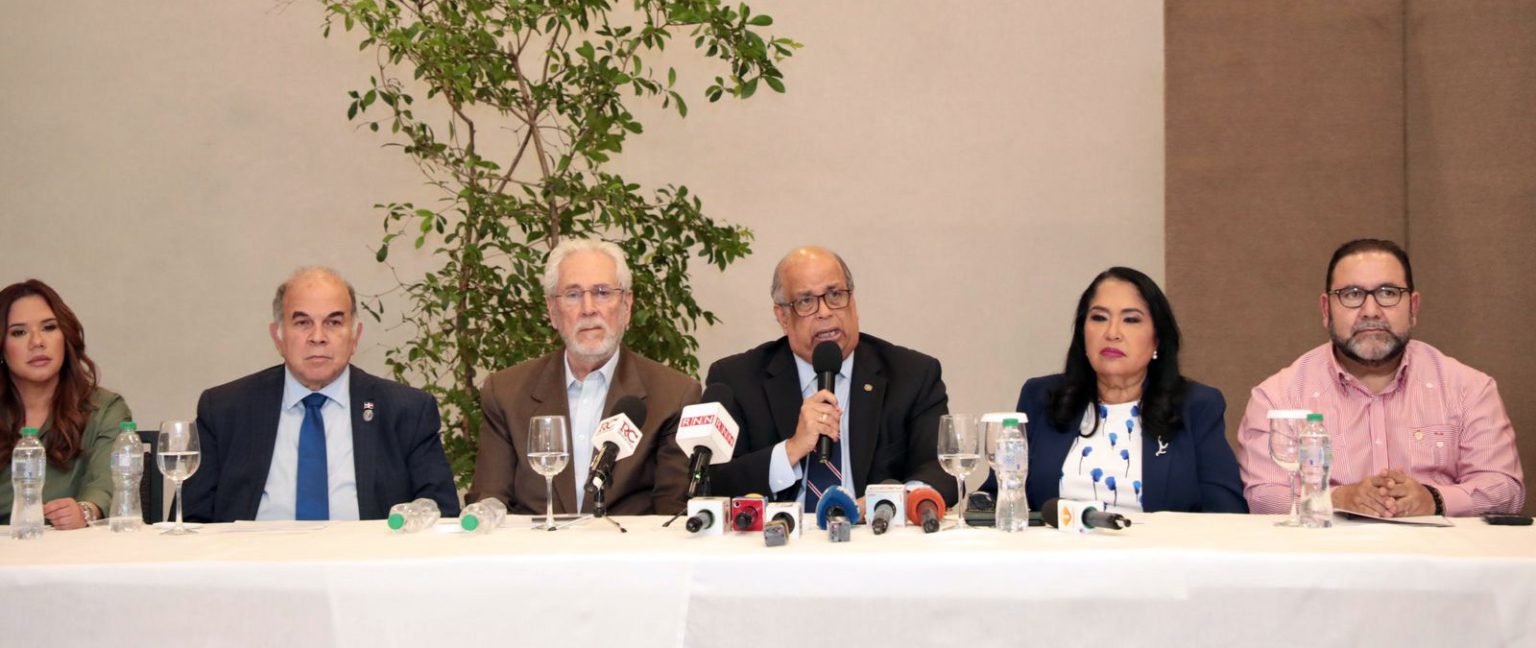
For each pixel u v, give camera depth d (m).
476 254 4.32
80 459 3.31
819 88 5.84
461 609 1.95
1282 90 5.30
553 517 2.65
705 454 2.54
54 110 5.88
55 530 2.60
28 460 2.45
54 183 5.86
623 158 5.86
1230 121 5.34
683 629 1.94
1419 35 5.08
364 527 2.56
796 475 3.22
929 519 2.29
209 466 3.30
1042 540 2.13
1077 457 3.18
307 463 3.30
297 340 3.27
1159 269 5.68
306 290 3.29
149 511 3.30
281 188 5.84
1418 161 5.06
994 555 1.93
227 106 5.86
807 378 3.58
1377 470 3.24
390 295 5.78
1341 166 5.24
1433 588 1.88
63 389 3.29
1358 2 5.23
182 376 5.79
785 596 1.94
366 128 5.84
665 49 5.86
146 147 5.86
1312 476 2.39
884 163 5.81
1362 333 3.20
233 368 5.79
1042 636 1.92
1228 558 1.91
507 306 4.50
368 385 3.40
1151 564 1.92
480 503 2.51
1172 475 3.07
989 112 5.78
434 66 4.33
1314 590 1.90
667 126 5.87
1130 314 3.13
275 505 3.29
